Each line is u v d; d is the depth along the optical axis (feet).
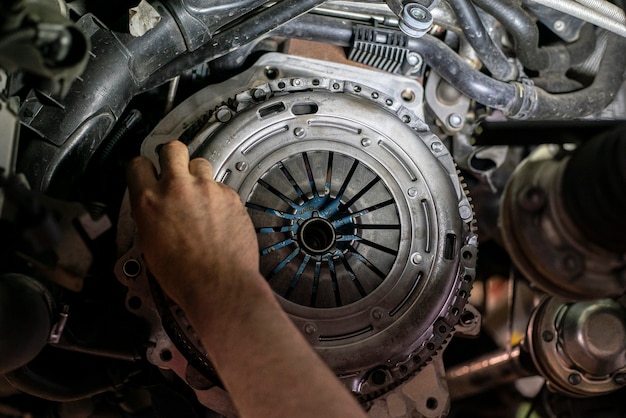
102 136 4.71
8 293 3.91
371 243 4.93
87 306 4.87
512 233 6.13
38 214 3.53
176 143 4.09
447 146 6.06
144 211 3.74
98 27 4.64
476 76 5.56
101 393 5.39
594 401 6.34
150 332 4.77
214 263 3.48
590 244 5.64
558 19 6.00
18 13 3.15
